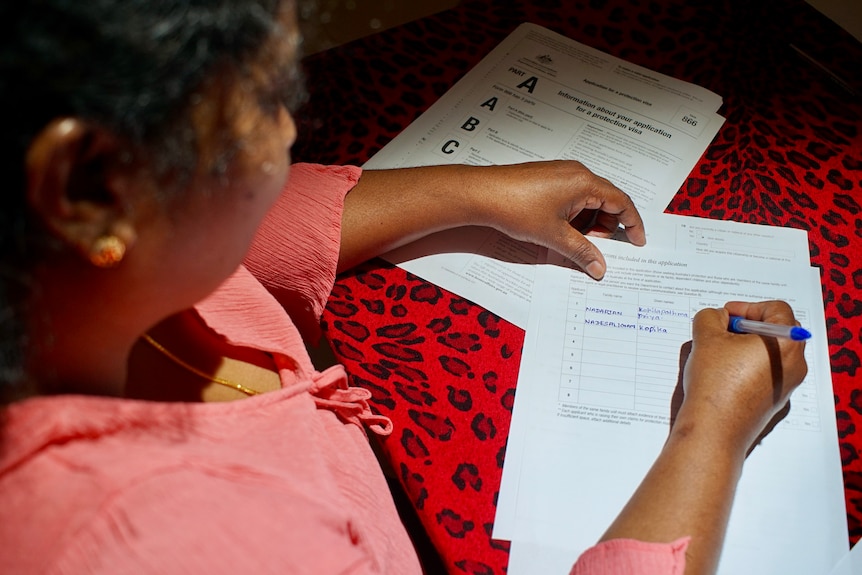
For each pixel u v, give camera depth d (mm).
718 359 778
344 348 869
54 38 365
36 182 387
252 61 440
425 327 881
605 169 990
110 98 382
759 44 1101
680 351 836
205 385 688
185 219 464
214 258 507
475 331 875
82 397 477
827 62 1077
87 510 437
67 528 433
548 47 1114
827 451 776
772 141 1009
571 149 1011
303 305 915
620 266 896
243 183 484
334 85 1086
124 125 394
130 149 406
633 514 703
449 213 912
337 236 901
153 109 397
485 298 895
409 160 1011
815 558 722
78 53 371
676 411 799
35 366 484
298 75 510
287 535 500
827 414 797
